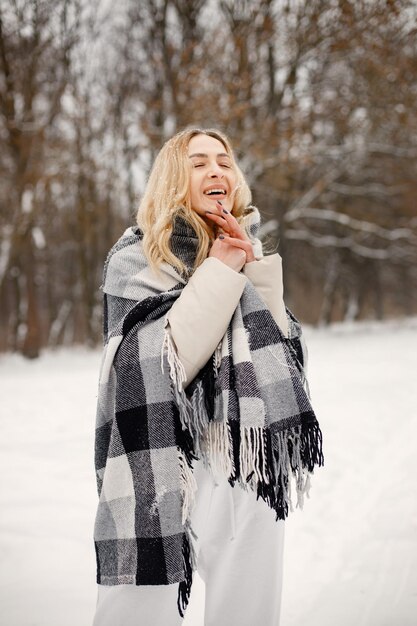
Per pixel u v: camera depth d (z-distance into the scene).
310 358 10.45
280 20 15.28
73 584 2.43
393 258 21.73
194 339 1.43
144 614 1.43
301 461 1.45
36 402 6.96
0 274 15.19
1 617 2.15
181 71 14.93
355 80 16.19
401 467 3.45
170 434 1.42
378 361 9.21
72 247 22.39
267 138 14.70
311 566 2.38
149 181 1.72
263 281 1.65
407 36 14.92
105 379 1.51
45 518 3.15
